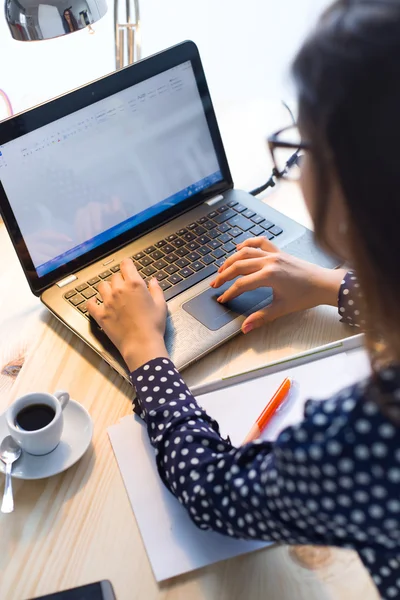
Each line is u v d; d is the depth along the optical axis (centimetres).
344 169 41
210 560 64
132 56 119
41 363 86
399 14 38
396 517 46
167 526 67
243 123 132
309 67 42
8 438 74
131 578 64
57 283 94
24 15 97
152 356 78
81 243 95
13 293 98
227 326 86
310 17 50
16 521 68
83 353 87
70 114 91
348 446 46
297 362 82
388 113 38
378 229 41
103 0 104
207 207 106
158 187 101
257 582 63
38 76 152
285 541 55
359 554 55
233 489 58
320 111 41
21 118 87
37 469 72
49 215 92
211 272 94
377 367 47
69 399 78
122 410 80
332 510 48
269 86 142
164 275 94
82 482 72
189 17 163
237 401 78
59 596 59
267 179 116
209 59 157
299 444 48
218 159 107
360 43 39
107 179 96
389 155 39
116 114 95
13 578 64
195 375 83
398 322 44
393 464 45
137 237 100
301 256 96
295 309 88
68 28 99
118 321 83
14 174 88
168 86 99
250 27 158
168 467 67
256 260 90
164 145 100
